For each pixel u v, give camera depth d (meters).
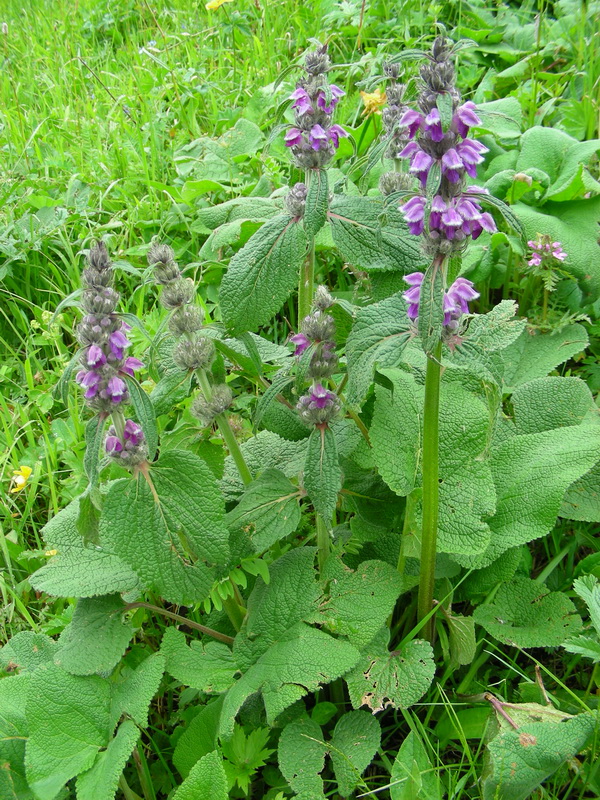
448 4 1.52
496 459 0.70
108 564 0.63
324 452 0.56
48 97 1.58
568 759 0.53
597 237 0.93
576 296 0.93
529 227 0.92
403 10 1.48
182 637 0.62
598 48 1.29
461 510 0.62
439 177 0.44
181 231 1.15
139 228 1.15
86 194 1.21
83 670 0.57
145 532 0.53
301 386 0.60
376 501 0.70
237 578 0.59
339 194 0.61
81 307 0.51
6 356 1.08
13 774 0.56
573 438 0.68
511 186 0.97
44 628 0.72
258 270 0.56
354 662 0.56
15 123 1.44
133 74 1.55
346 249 0.58
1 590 0.79
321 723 0.61
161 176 1.27
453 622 0.63
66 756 0.55
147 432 0.50
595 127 1.15
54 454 0.89
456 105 0.44
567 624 0.62
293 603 0.61
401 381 0.68
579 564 0.70
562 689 0.64
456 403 0.67
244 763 0.57
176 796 0.51
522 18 1.46
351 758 0.56
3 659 0.67
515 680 0.66
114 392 0.50
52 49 1.79
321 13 1.54
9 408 1.00
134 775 0.63
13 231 1.12
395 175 0.64
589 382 0.88
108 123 1.37
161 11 1.85
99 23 1.89
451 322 0.50
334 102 0.56
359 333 0.52
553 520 0.64
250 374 0.71
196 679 0.59
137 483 0.53
